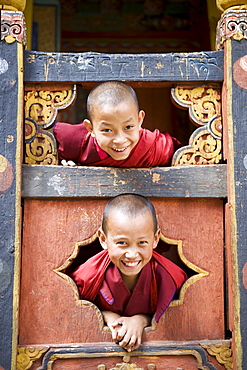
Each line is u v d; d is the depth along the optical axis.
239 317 2.35
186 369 2.37
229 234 2.44
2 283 2.34
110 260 2.42
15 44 2.51
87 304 2.41
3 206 2.39
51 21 4.69
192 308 2.44
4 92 2.47
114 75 2.54
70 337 2.38
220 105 2.58
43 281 2.42
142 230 2.25
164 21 5.03
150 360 2.37
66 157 2.57
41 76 2.54
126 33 5.04
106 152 2.47
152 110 5.07
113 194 2.46
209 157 2.53
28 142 2.51
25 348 2.33
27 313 2.39
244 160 2.46
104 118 2.32
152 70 2.56
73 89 2.55
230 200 2.44
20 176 2.42
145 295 2.42
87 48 5.03
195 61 2.58
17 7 2.59
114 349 2.35
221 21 2.62
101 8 4.98
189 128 4.98
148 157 2.51
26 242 2.44
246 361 2.32
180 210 2.50
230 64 2.54
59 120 4.95
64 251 2.45
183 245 2.48
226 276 2.48
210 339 2.42
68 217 2.47
